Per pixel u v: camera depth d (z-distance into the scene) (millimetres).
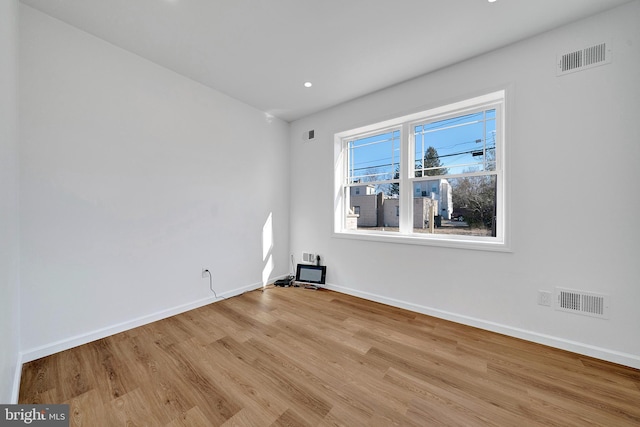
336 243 3479
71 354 1905
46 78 1882
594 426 1306
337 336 2215
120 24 1983
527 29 2006
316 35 2098
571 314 1978
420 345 2070
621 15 1783
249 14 1876
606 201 1850
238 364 1807
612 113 1821
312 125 3727
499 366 1793
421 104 2693
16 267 1601
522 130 2141
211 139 2963
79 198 2039
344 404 1446
